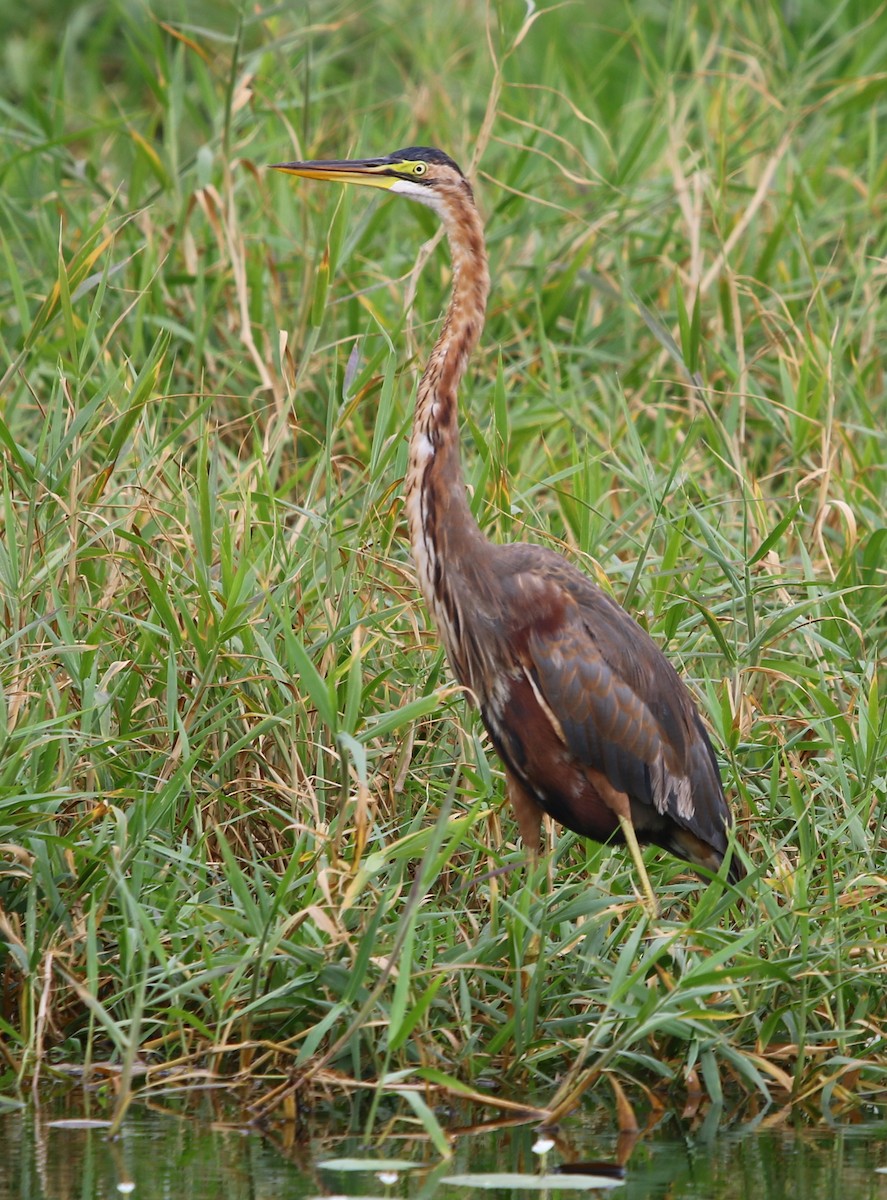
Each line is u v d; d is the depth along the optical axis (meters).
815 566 12.86
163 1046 9.31
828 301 15.88
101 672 10.62
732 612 11.50
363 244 15.30
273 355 14.02
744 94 19.00
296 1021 9.22
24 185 16.36
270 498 10.84
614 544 12.54
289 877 8.99
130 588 11.00
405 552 12.18
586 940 9.55
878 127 19.27
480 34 22.25
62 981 9.44
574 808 10.28
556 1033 9.30
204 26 21.48
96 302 11.34
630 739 10.16
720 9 20.52
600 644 10.12
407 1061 9.05
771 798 10.23
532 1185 7.80
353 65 22.53
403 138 18.09
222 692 10.48
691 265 15.30
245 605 9.99
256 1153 8.23
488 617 10.16
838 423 13.50
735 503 13.34
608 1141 8.52
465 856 10.37
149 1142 8.34
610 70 22.48
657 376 15.05
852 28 21.38
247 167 15.21
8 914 9.55
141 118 21.22
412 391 14.12
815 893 10.08
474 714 10.63
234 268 14.17
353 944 9.01
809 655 11.91
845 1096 9.16
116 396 12.38
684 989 8.54
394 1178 7.95
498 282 15.87
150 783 10.27
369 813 9.95
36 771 9.82
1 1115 8.65
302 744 10.29
